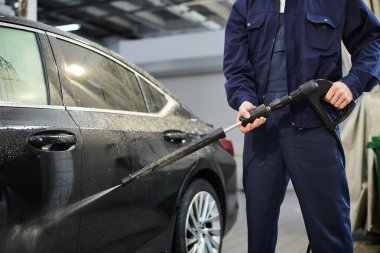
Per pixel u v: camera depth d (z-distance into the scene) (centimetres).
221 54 1204
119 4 1289
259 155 184
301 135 175
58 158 191
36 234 181
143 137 243
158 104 279
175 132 271
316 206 173
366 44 182
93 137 210
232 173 323
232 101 187
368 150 394
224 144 327
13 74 194
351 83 171
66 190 193
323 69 178
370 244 399
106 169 213
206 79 1237
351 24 182
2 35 198
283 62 182
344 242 173
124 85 257
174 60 1252
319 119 173
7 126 177
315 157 173
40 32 216
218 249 296
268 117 181
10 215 173
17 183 175
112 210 216
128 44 1305
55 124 195
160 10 1347
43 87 203
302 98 174
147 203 239
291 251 382
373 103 397
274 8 185
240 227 513
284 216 578
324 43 177
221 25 1427
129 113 247
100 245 210
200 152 288
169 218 257
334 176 173
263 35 186
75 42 235
